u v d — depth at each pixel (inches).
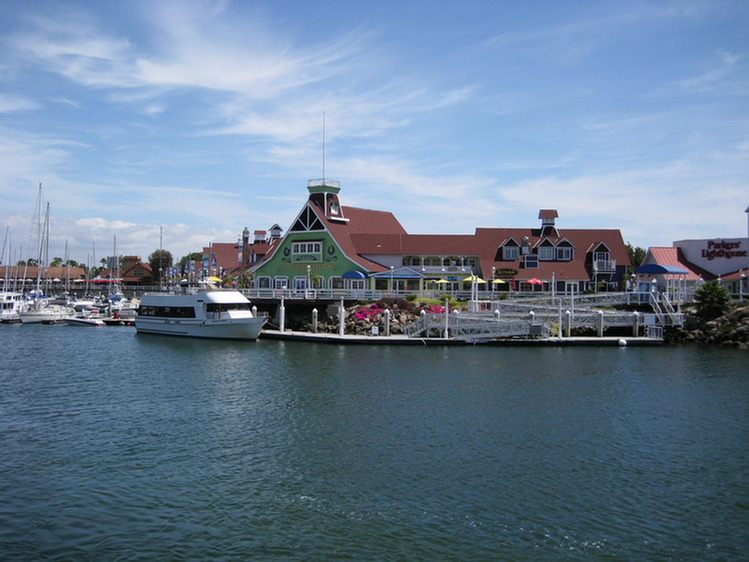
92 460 1019.3
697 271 3287.4
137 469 979.3
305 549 737.6
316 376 1700.3
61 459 1023.0
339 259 3184.1
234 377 1699.1
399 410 1326.3
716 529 788.0
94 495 880.3
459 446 1086.4
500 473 961.5
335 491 895.7
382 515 821.9
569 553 729.0
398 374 1721.2
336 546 744.3
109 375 1744.6
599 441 1115.9
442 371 1761.8
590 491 895.7
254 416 1284.4
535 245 3361.2
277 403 1392.7
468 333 2358.5
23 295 4013.3
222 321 2541.8
